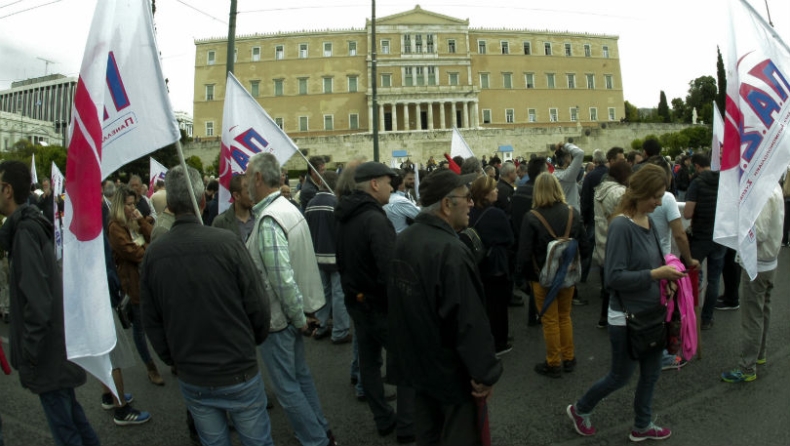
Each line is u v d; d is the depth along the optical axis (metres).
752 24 4.21
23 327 3.37
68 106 102.50
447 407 2.85
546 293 5.48
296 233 3.92
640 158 8.34
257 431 3.04
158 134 3.32
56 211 6.61
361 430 4.38
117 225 5.11
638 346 3.62
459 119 71.44
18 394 5.40
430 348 2.78
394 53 68.38
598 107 74.44
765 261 4.65
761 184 4.16
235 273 2.94
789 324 6.27
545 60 72.75
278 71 68.50
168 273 2.86
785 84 4.21
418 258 2.79
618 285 3.68
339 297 6.47
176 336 2.88
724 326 6.40
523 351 6.04
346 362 5.93
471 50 70.69
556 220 5.28
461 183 2.96
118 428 4.54
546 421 4.37
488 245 5.64
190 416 4.15
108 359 2.93
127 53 3.36
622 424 4.25
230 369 2.89
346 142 57.81
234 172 5.71
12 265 3.38
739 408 4.35
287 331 3.74
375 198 4.19
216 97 68.25
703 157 6.40
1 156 41.91
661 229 5.42
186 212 3.01
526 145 59.41
